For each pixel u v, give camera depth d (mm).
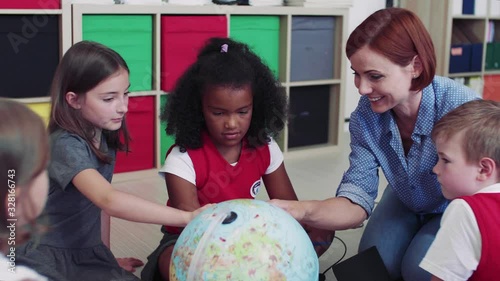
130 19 2842
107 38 2801
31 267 1337
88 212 1503
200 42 3018
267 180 1720
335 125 3688
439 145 1288
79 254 1509
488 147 1201
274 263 1098
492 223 1122
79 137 1425
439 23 4277
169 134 1611
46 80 2715
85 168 1384
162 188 2799
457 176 1257
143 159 3029
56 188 1437
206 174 1584
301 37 3436
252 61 1581
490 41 4688
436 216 1730
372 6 4172
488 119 1225
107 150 1570
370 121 1640
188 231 1185
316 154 3570
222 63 1491
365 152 1669
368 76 1419
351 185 1635
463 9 4367
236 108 1477
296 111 3535
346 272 1468
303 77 3504
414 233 1769
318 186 2830
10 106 863
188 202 1547
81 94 1431
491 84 4664
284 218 1187
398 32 1374
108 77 1429
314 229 1709
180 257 1154
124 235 2158
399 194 1713
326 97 3670
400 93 1426
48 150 896
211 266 1097
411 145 1630
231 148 1605
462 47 4438
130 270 1826
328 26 3547
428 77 1416
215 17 3049
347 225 1548
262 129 1636
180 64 2998
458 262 1149
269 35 3311
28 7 2578
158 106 2990
